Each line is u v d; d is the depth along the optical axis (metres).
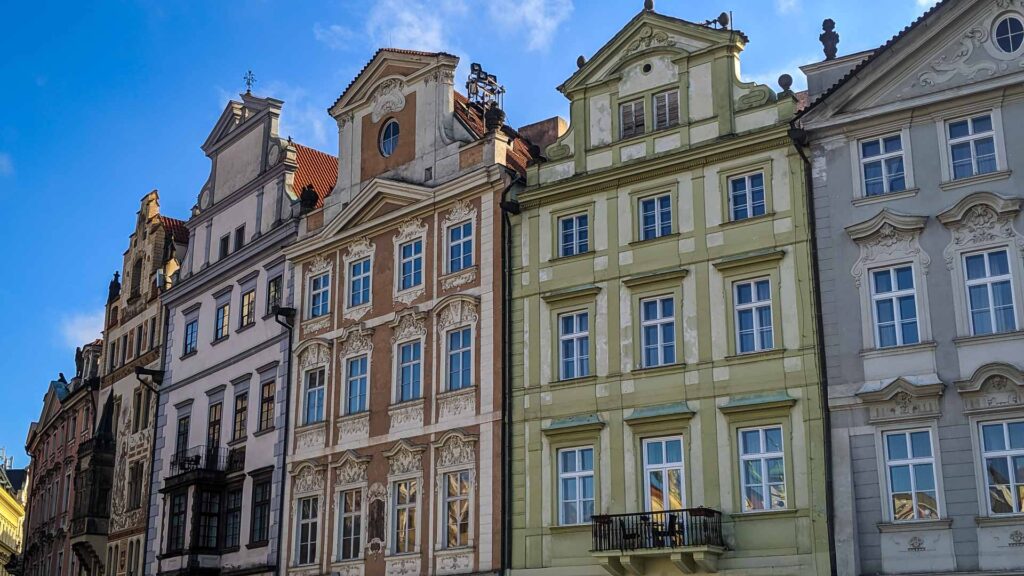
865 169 31.72
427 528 37.62
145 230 62.38
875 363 30.11
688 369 33.06
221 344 49.72
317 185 49.81
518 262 37.53
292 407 44.06
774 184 32.91
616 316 34.84
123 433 58.44
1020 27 30.19
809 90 33.47
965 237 29.75
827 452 30.09
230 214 51.66
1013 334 28.53
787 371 31.36
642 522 31.83
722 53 34.91
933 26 31.11
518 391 36.31
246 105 52.62
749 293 32.81
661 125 35.75
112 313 64.56
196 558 45.62
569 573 33.56
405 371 40.38
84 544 57.88
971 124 30.50
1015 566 27.25
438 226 40.50
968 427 28.59
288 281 46.00
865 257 30.95
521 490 35.38
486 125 40.06
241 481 45.88
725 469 31.70
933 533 28.39
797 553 30.06
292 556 42.06
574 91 37.81
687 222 34.22
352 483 40.69
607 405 34.28
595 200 36.31
